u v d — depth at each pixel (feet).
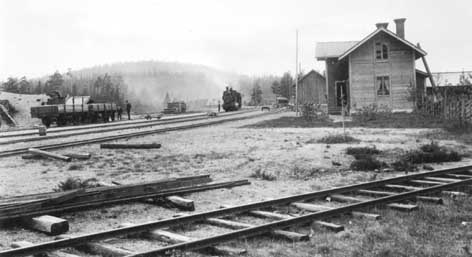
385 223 23.97
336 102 143.13
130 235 21.50
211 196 31.68
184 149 60.34
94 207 27.09
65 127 114.21
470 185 33.55
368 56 129.49
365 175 39.86
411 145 59.57
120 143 65.77
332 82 143.23
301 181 37.55
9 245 20.36
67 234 22.25
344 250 19.69
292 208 27.58
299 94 244.42
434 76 148.56
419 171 41.78
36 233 22.52
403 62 127.65
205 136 78.54
